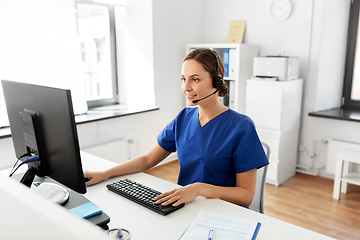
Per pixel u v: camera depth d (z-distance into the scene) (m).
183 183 1.47
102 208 1.12
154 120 3.47
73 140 0.89
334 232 2.24
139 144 3.36
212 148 1.35
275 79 2.91
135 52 3.37
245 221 1.02
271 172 3.06
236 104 3.30
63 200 1.02
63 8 2.57
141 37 3.30
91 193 1.26
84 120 2.61
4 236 0.24
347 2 3.19
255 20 3.45
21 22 2.34
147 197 1.17
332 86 3.33
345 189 2.89
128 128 3.21
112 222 1.03
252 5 3.45
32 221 0.25
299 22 3.15
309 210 2.57
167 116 3.62
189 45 3.57
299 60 3.22
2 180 0.32
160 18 3.29
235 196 1.23
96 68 3.32
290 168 3.26
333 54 3.23
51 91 0.89
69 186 0.98
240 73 3.24
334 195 2.78
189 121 1.47
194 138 1.40
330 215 2.48
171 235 0.95
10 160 2.34
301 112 3.32
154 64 3.31
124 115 2.94
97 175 1.37
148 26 3.23
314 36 3.06
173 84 3.61
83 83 2.81
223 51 3.30
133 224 1.01
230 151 1.32
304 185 3.08
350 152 2.75
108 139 3.04
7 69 2.31
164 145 1.55
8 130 2.29
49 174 1.04
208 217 1.05
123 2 3.28
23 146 1.11
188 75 1.27
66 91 0.85
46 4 2.46
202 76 1.26
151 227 1.00
